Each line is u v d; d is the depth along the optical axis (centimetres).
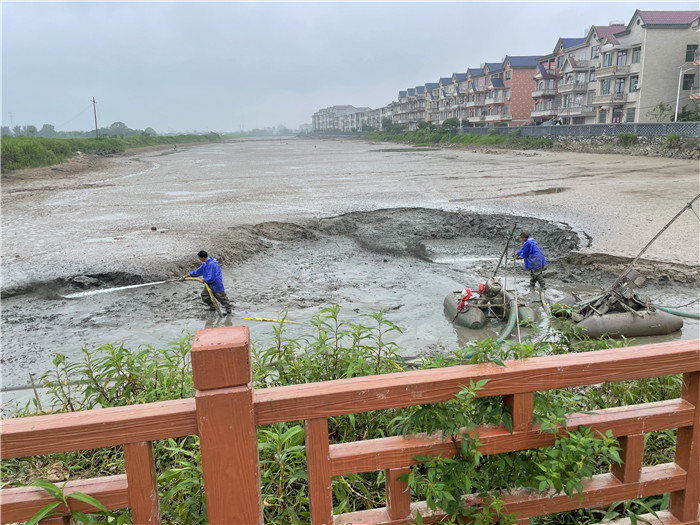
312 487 195
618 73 4884
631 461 228
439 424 206
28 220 1998
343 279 1253
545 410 214
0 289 1148
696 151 3441
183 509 266
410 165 4116
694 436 233
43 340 907
